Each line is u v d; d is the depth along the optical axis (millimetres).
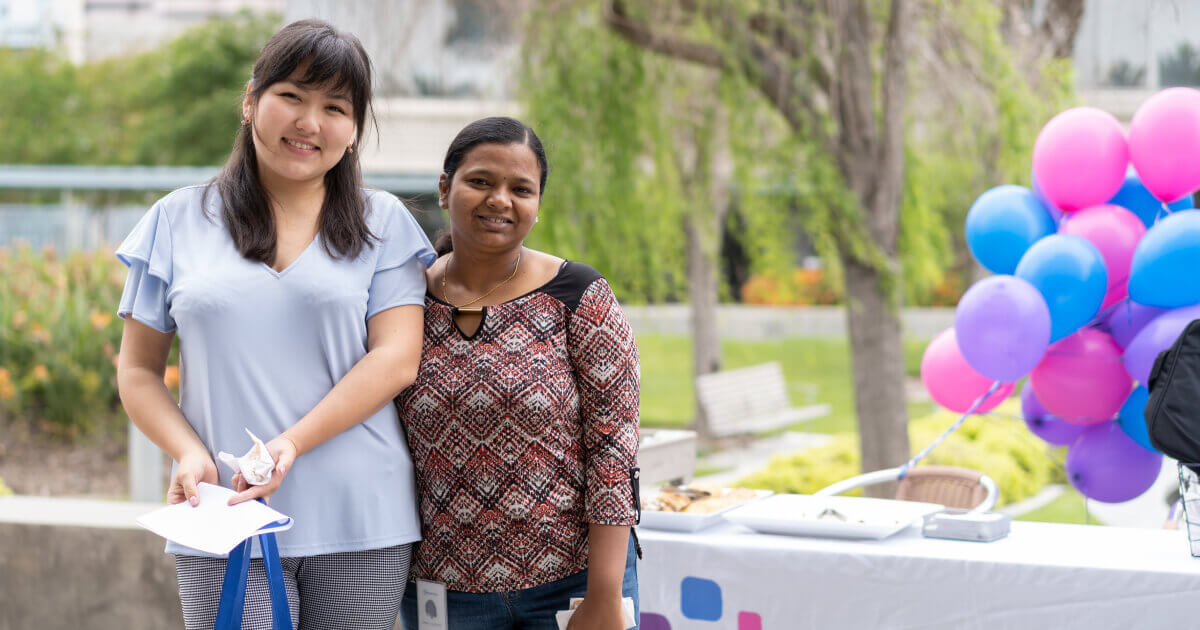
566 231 5898
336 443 1825
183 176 8125
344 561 1840
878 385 5461
